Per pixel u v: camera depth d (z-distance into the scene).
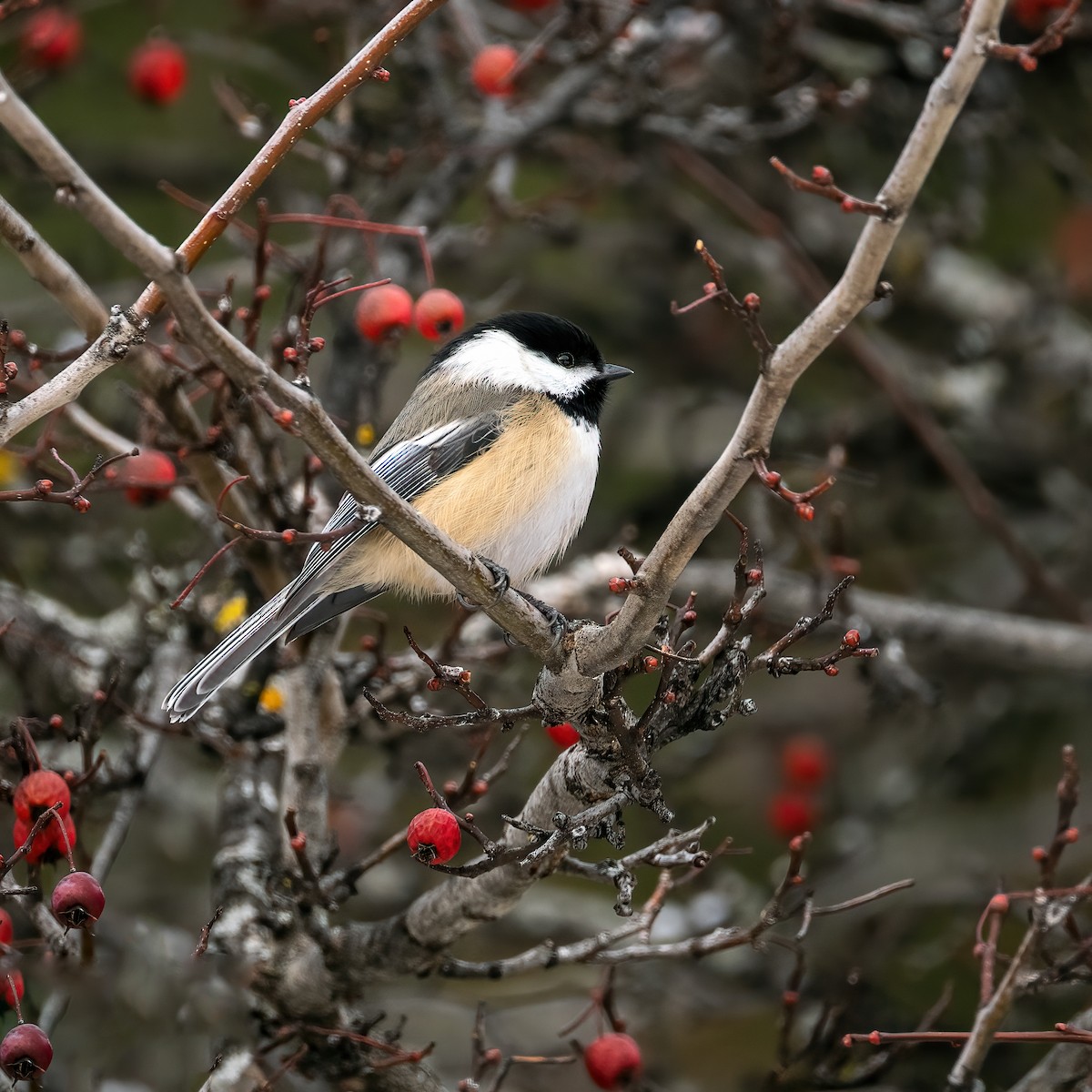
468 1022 12.32
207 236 6.15
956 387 15.06
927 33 12.30
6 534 12.70
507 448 9.19
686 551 6.04
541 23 12.63
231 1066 7.72
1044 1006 10.95
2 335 6.28
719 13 12.61
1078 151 14.67
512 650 10.17
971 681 14.12
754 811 13.91
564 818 6.50
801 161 14.97
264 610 8.23
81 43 12.78
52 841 7.15
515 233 15.22
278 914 8.09
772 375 5.52
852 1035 7.58
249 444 8.51
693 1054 11.60
